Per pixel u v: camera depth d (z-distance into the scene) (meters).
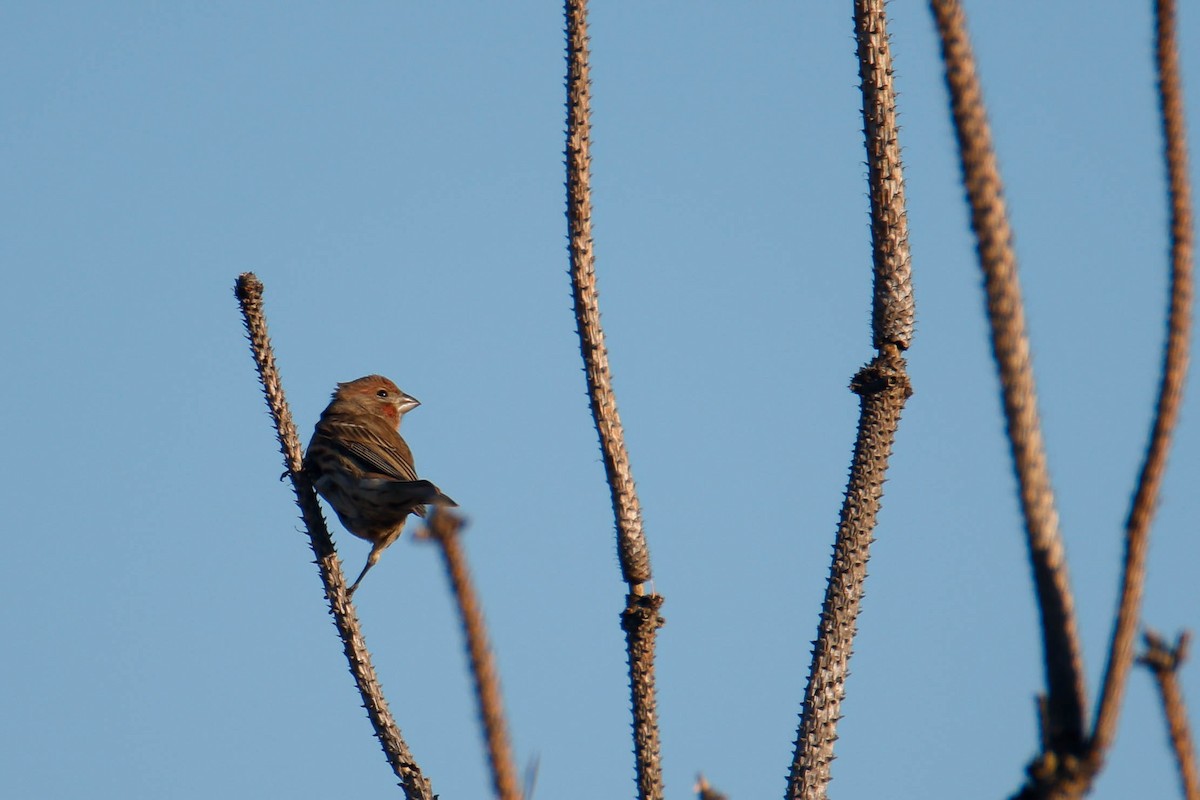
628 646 10.53
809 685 10.34
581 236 11.19
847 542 10.54
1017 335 4.63
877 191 10.84
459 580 3.86
